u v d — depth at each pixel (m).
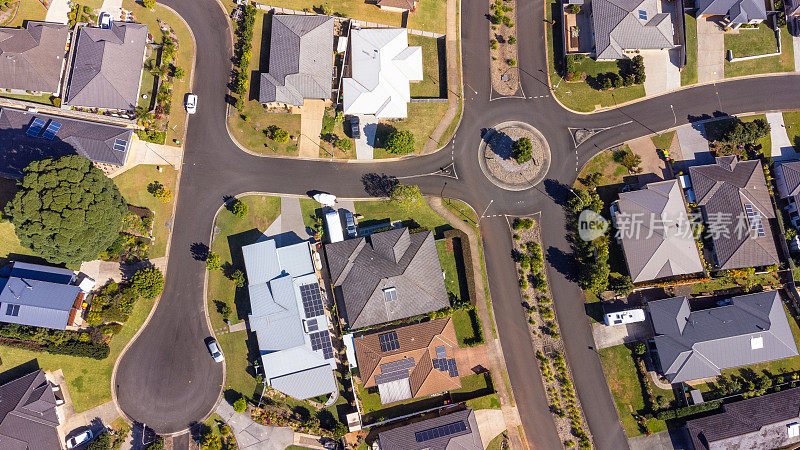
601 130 77.56
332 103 75.81
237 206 70.50
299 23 74.25
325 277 72.31
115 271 70.44
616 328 73.12
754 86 79.06
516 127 77.44
